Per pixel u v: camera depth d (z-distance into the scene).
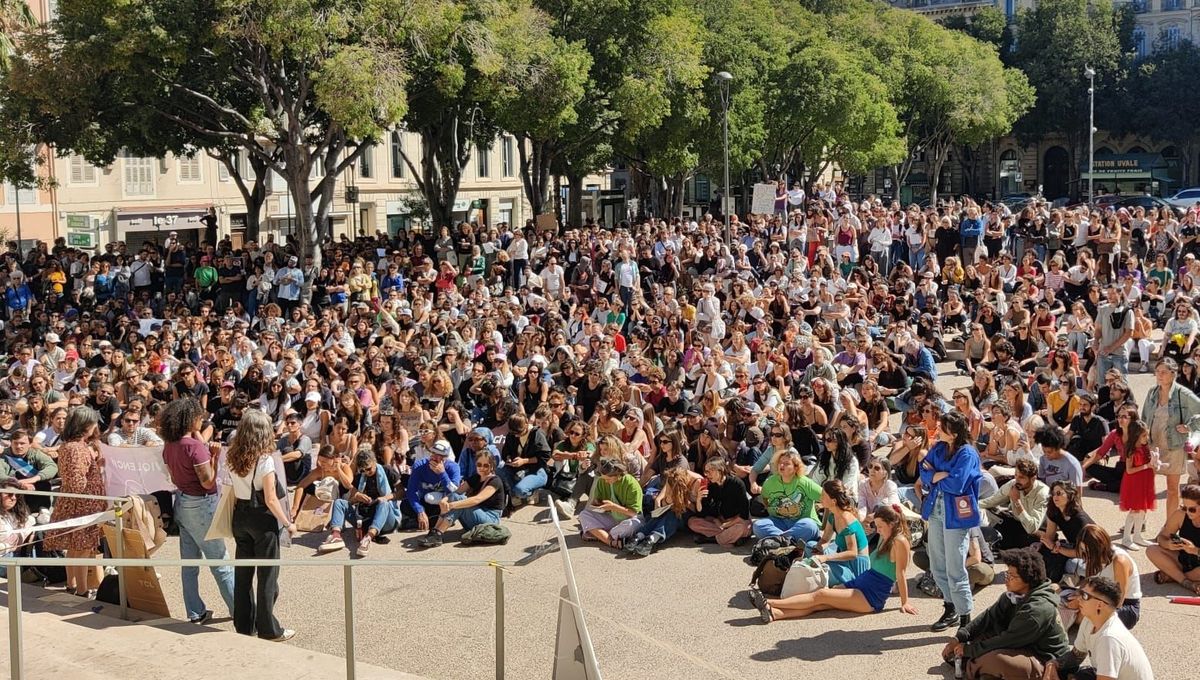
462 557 12.83
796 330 19.69
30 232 42.59
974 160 90.75
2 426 15.85
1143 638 9.98
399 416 15.58
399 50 28.11
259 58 28.81
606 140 40.28
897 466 13.85
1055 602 8.67
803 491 12.45
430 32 28.41
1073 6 79.31
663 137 41.50
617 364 20.08
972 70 65.94
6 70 28.06
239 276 29.47
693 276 27.95
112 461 11.46
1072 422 15.00
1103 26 79.50
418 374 18.75
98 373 18.88
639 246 29.42
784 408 15.05
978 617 9.01
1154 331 23.62
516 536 13.59
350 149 53.09
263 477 9.47
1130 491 12.09
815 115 51.44
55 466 13.10
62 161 43.44
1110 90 78.75
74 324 25.16
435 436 14.04
